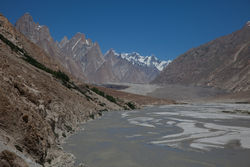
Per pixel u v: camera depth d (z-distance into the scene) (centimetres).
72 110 3834
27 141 1546
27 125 1655
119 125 3956
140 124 4175
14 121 1576
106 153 2120
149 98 15738
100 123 4125
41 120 1969
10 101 1686
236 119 5459
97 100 7388
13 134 1499
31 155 1507
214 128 3812
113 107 7956
